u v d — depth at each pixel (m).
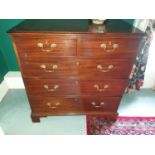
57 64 1.33
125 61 1.34
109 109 1.73
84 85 1.50
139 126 1.81
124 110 2.00
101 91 1.55
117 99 1.63
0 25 1.80
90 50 1.26
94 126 1.80
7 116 1.90
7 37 1.92
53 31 1.16
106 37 1.19
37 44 1.21
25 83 1.47
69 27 1.26
